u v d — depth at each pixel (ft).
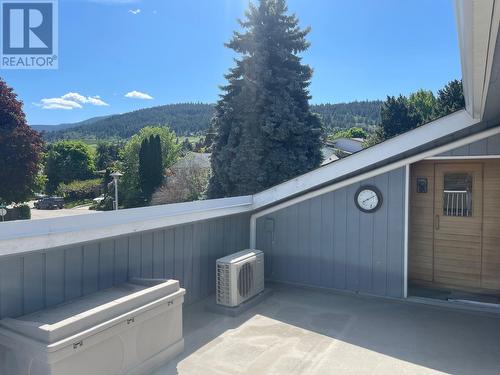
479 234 17.01
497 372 10.43
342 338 12.71
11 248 9.00
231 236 18.83
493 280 16.76
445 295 16.84
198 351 11.66
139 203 93.09
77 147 161.07
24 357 7.84
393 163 16.65
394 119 97.55
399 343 12.34
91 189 129.08
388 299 16.75
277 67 44.91
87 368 8.25
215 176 47.65
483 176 16.88
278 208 19.56
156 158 93.56
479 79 9.23
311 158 45.32
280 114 42.86
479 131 15.34
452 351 11.75
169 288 11.06
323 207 18.42
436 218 17.85
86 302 10.43
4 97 79.41
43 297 10.08
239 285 15.17
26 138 78.74
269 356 11.39
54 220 10.05
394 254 16.81
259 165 43.50
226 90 48.14
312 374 10.36
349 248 17.81
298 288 18.61
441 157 16.01
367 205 17.28
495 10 5.57
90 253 11.51
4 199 77.20
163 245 14.53
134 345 9.59
